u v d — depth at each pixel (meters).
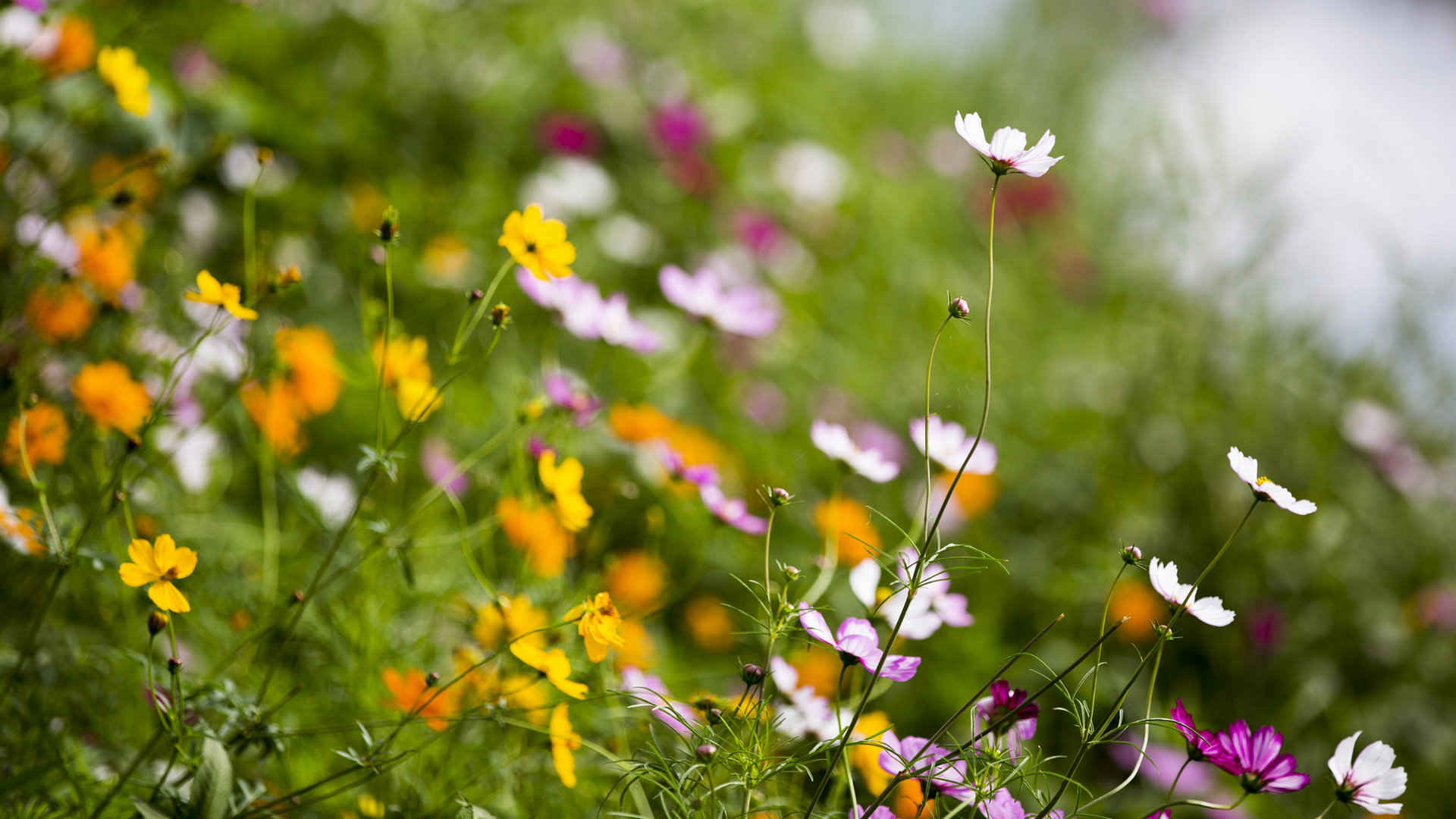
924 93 11.84
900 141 10.38
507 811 4.21
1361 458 6.80
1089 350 8.20
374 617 4.37
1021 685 5.00
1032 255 9.59
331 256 5.88
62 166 4.69
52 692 4.20
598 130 8.05
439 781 4.22
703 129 8.12
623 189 7.91
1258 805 4.84
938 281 8.70
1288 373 7.11
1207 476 6.39
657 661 4.63
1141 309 8.04
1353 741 3.96
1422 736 5.63
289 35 6.84
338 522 4.50
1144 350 7.42
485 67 7.50
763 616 4.14
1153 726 4.94
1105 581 5.72
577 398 4.48
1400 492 6.75
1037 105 11.66
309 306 5.54
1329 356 7.35
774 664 4.17
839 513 4.86
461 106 7.22
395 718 4.30
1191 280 7.44
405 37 7.22
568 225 7.11
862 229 9.04
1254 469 3.98
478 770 4.29
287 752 4.19
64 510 4.30
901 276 8.73
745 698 4.08
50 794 4.12
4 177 4.60
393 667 4.37
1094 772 4.86
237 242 5.40
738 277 7.46
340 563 4.50
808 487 6.10
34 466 4.32
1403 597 6.45
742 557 4.96
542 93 7.96
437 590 4.46
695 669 4.75
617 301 4.46
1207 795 4.83
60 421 4.29
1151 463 6.57
